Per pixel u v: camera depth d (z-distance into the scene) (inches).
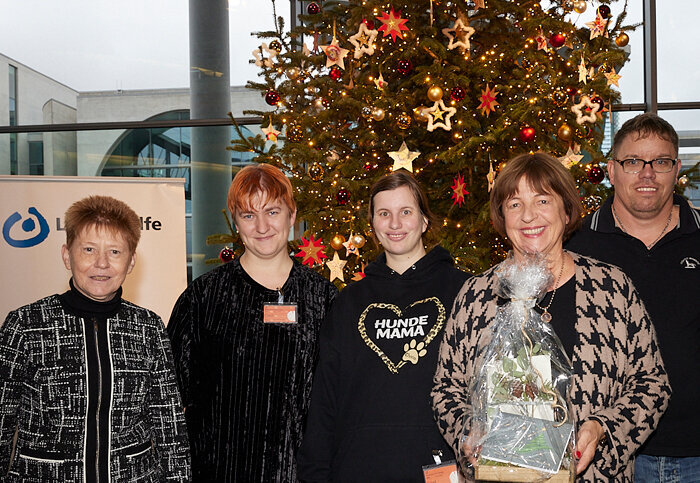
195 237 262.8
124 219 80.7
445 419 70.5
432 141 177.5
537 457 60.7
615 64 163.8
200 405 90.4
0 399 74.2
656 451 85.8
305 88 177.5
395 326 86.5
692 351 84.9
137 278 169.5
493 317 71.8
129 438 79.1
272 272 95.5
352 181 156.9
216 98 261.7
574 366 67.3
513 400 63.7
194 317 92.6
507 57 165.5
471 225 156.9
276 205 91.9
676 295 86.5
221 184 262.2
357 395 85.9
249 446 88.2
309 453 86.7
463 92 150.5
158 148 265.3
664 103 238.4
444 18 169.3
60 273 166.4
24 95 268.4
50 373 75.8
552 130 161.5
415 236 91.5
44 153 269.3
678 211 93.4
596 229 94.3
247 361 89.9
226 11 261.7
